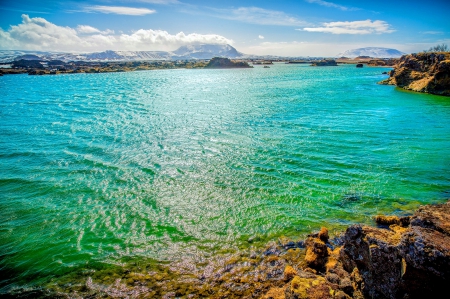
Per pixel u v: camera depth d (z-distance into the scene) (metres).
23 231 16.52
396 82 82.25
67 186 21.81
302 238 15.35
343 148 29.17
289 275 12.23
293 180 22.33
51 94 75.88
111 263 13.86
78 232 16.39
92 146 30.78
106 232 16.39
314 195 20.02
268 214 17.81
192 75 157.00
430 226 10.40
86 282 12.67
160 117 45.16
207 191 20.84
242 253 14.27
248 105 55.66
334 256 13.21
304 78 122.06
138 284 12.40
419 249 8.28
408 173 23.11
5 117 46.09
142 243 15.34
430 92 66.19
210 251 14.52
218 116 45.38
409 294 8.59
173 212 18.28
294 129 36.56
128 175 23.61
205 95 71.69
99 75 162.25
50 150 29.66
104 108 54.09
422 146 29.42
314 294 9.67
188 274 12.91
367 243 10.30
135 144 31.30
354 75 135.88
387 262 9.27
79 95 73.62
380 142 30.88
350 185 21.34
